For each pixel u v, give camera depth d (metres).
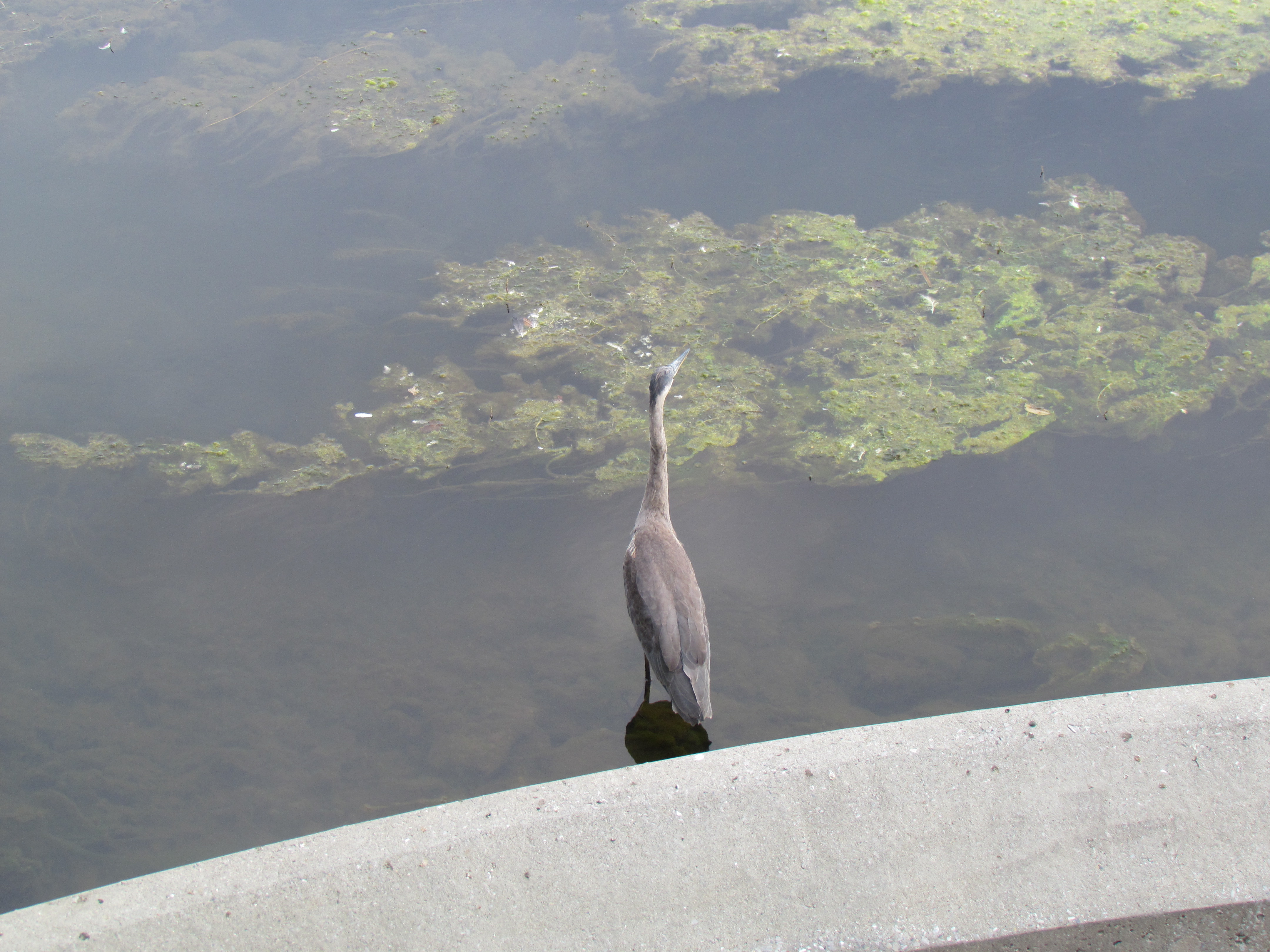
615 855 2.22
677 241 7.67
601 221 8.02
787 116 9.19
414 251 7.69
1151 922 2.09
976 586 4.70
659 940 2.08
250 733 4.17
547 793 2.36
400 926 2.13
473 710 4.19
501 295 7.09
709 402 6.10
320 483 5.66
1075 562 4.80
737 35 10.58
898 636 4.41
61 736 4.19
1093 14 10.44
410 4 12.38
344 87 10.09
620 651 4.45
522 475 5.69
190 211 8.45
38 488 5.65
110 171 9.06
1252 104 8.59
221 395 6.35
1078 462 5.43
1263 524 4.90
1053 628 4.41
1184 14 10.26
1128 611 4.48
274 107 9.78
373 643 4.63
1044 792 2.28
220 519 5.45
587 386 6.34
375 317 7.00
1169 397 5.79
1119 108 8.78
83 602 4.93
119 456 5.88
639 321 6.82
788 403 6.04
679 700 3.63
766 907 2.13
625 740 3.93
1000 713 2.46
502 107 9.58
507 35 11.27
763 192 8.27
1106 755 2.33
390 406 6.21
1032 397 5.89
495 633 4.63
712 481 5.50
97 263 7.72
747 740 3.91
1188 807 2.22
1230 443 5.46
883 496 5.31
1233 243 7.15
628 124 9.25
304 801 3.83
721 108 9.34
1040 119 8.80
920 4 11.00
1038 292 6.83
